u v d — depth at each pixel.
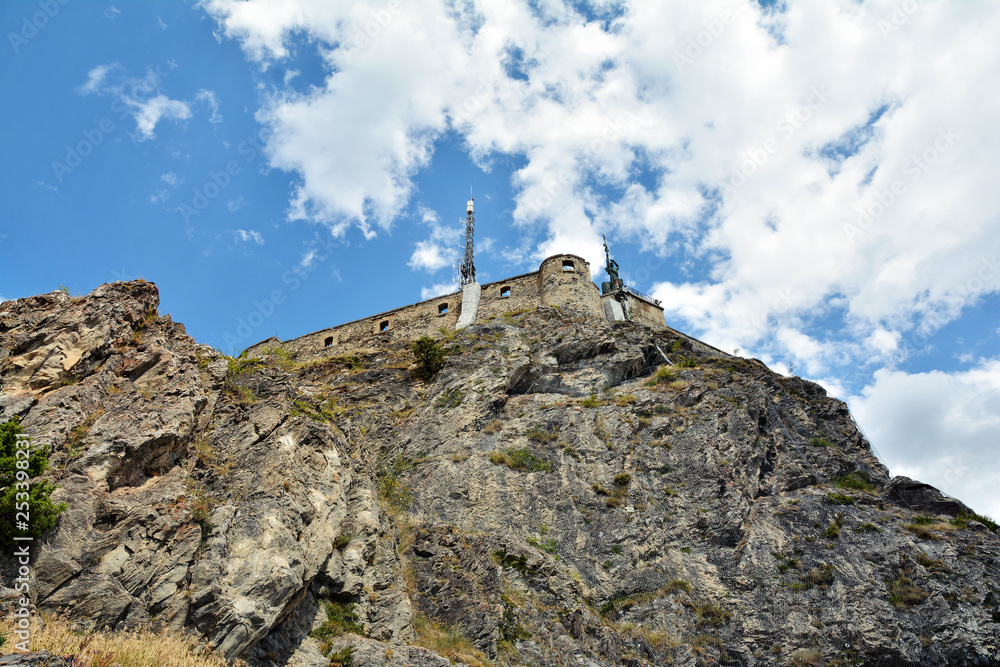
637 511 29.50
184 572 15.44
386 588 20.83
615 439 33.00
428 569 23.39
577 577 26.69
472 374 38.97
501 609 22.62
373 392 39.47
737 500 29.44
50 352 18.03
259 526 17.44
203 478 18.36
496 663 20.89
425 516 29.78
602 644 24.11
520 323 44.97
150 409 18.06
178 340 21.62
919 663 23.31
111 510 15.16
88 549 14.38
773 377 39.72
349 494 21.92
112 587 14.09
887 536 27.33
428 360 42.00
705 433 32.94
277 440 20.27
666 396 35.44
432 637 20.84
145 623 14.17
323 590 19.22
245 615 15.53
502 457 32.31
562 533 28.86
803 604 25.48
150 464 17.20
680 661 24.20
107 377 18.53
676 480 31.05
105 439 16.50
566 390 38.44
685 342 44.44
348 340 53.72
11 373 17.30
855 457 35.12
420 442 34.78
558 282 49.31
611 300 52.06
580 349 40.78
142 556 15.03
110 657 12.80
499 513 29.81
